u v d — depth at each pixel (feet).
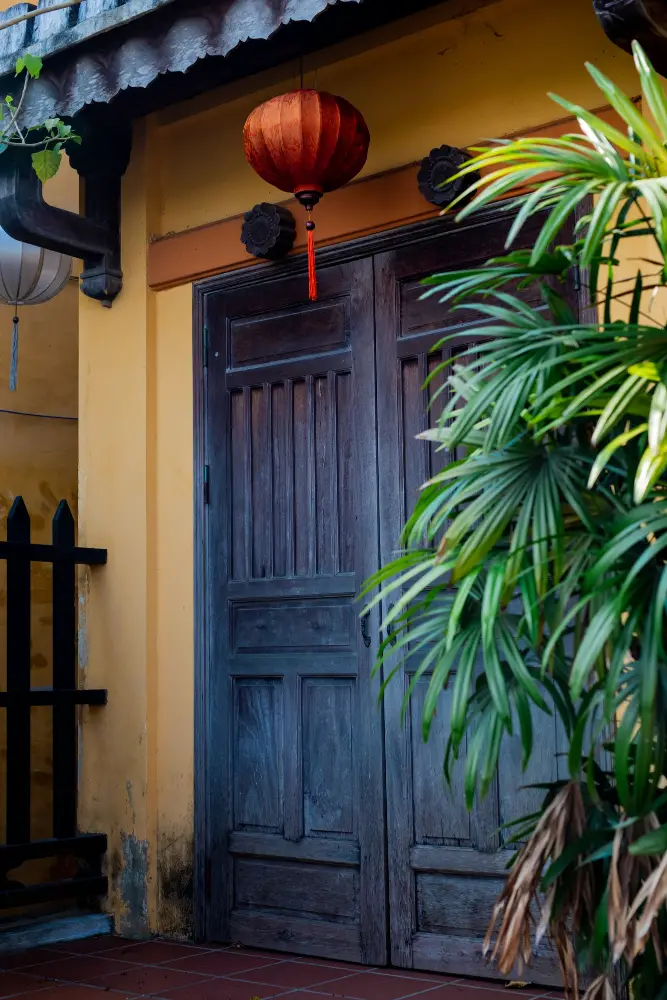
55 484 21.22
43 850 15.19
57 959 14.15
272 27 12.20
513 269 8.22
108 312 16.74
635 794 6.61
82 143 16.29
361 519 13.93
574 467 7.57
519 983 12.06
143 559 15.87
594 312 12.15
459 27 13.56
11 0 21.34
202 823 14.99
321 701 14.14
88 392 16.87
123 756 15.78
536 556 7.13
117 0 13.50
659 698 6.81
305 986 12.42
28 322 21.15
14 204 15.33
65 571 16.05
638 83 12.12
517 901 7.30
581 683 6.47
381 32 14.24
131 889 15.49
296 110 12.91
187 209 16.11
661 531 7.44
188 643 15.44
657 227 7.18
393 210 13.80
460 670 7.45
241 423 15.26
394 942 13.17
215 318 15.66
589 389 7.01
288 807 14.25
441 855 12.86
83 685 16.40
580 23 12.60
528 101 12.93
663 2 9.26
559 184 7.63
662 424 6.59
